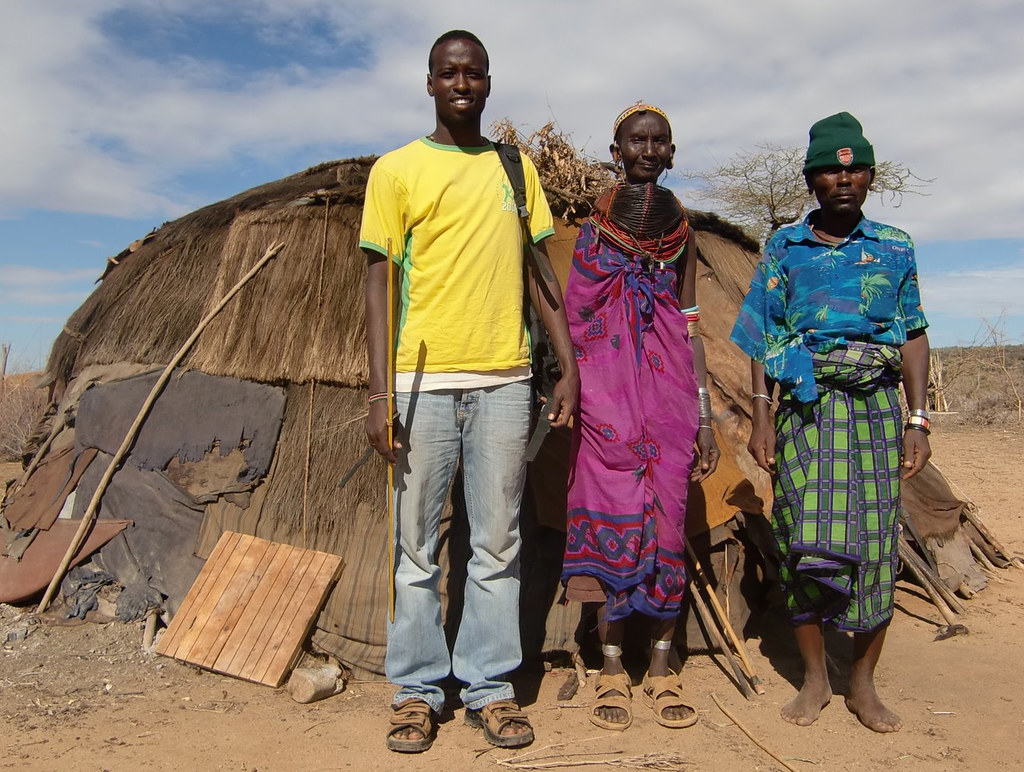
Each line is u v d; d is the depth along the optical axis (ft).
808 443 11.27
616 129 12.20
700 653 13.71
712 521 13.30
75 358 17.54
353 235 14.78
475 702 10.86
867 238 11.20
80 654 13.05
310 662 12.84
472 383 10.53
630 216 11.60
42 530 15.03
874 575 11.09
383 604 12.98
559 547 13.33
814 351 11.19
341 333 14.33
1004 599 16.96
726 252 17.92
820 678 11.60
